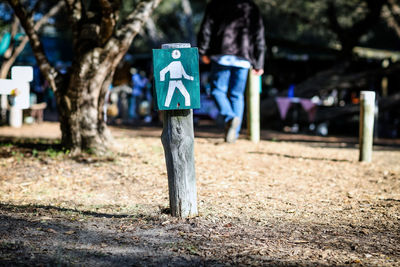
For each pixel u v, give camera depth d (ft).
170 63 13.61
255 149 31.22
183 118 14.42
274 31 108.68
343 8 95.45
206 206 16.40
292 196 18.85
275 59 74.08
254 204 17.08
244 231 13.34
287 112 62.39
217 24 29.17
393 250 11.85
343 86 68.23
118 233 12.89
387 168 26.53
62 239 12.09
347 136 56.03
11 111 51.21
